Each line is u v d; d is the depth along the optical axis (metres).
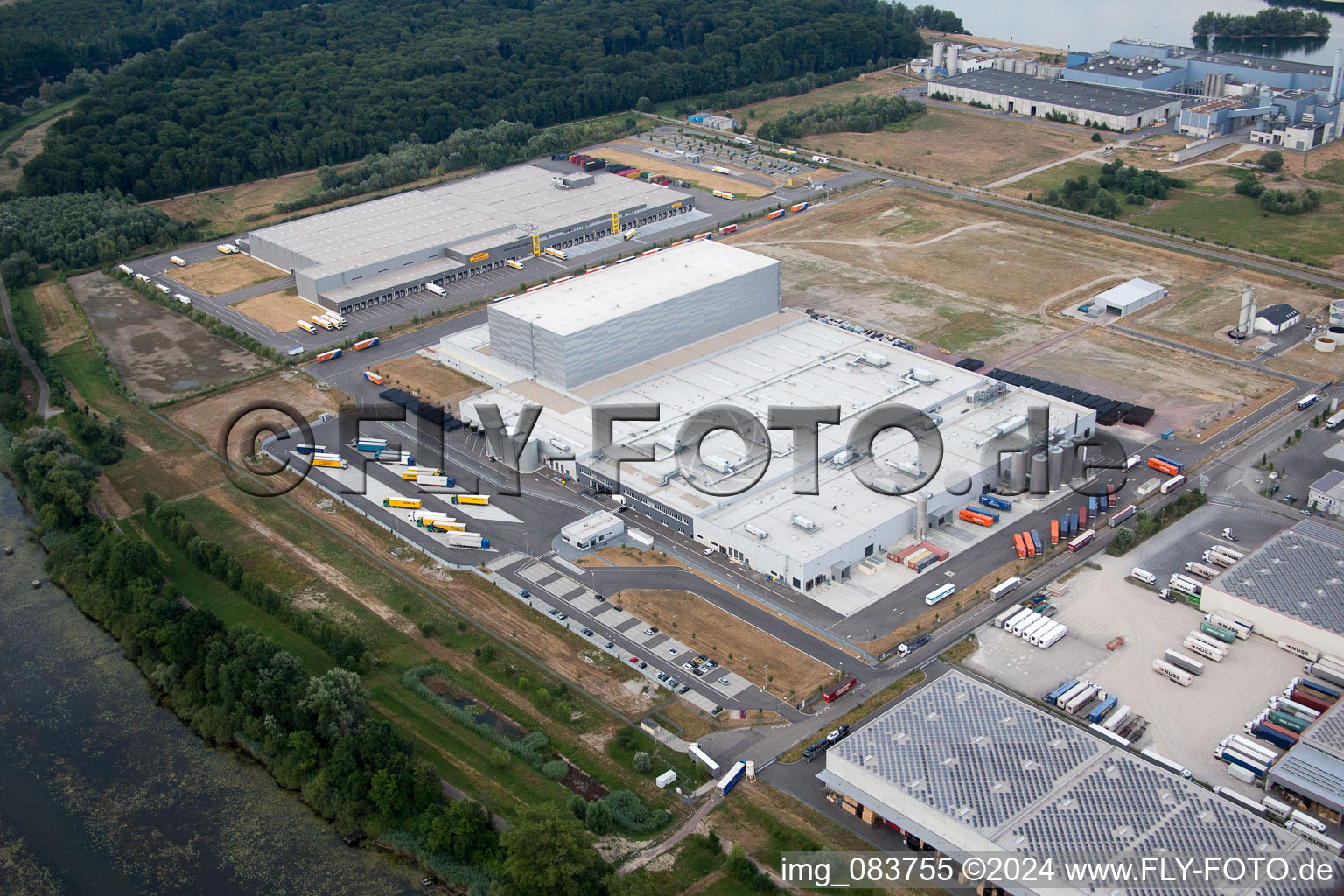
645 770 187.50
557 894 162.25
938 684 194.25
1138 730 193.25
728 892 165.50
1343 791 173.38
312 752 192.12
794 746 192.38
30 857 183.00
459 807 175.00
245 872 178.50
